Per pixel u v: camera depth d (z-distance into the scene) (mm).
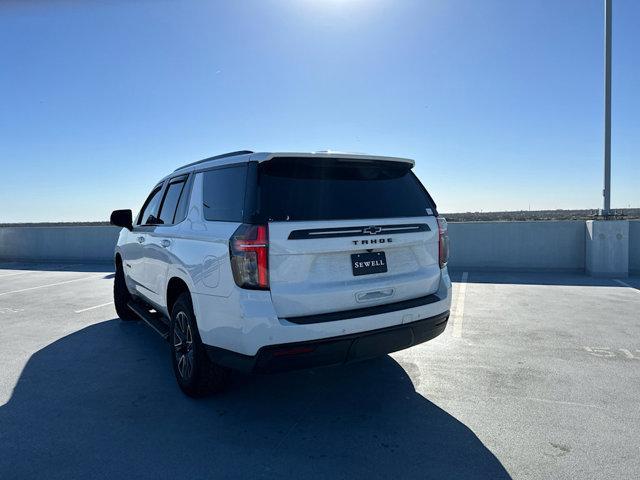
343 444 3234
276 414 3709
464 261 11680
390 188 3930
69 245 16125
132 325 6664
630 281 9594
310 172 3584
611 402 3822
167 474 2902
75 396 4105
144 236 5262
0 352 5414
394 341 3592
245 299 3184
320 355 3273
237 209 3441
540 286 9211
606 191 11031
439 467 2932
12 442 3314
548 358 4922
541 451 3092
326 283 3348
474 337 5715
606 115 10961
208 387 3912
